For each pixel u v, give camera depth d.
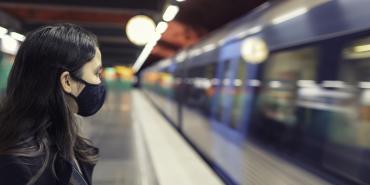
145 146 9.84
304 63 4.21
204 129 9.34
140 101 31.34
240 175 6.25
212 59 9.22
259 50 5.75
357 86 3.25
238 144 6.46
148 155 8.59
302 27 4.32
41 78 1.17
